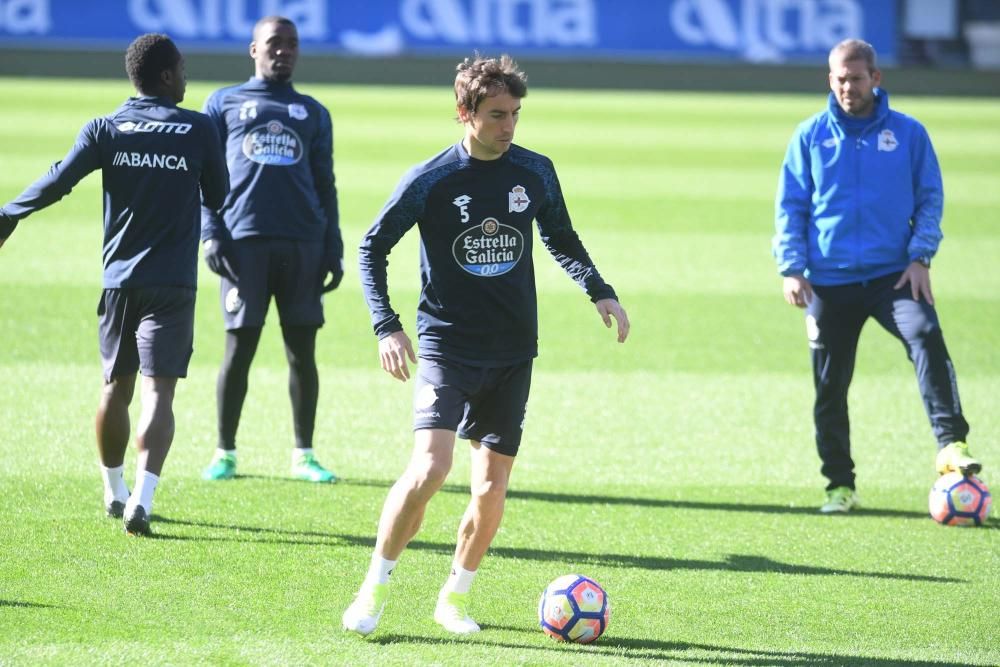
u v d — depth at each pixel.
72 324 33.72
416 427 15.52
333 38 103.38
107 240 19.25
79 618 16.02
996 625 16.86
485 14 104.56
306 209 22.69
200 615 16.27
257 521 20.27
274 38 22.73
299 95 23.05
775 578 18.53
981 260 45.81
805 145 21.80
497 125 15.12
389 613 16.66
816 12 104.94
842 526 21.09
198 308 36.56
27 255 42.00
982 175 63.81
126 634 15.55
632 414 27.94
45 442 24.14
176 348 19.14
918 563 19.34
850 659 15.57
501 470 15.97
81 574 17.58
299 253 22.58
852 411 28.61
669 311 37.91
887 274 21.64
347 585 17.58
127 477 22.58
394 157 64.06
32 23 99.75
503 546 19.61
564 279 42.34
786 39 105.12
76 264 40.97
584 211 53.19
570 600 15.81
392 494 15.36
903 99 100.75
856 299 21.70
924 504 22.45
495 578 18.20
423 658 15.12
